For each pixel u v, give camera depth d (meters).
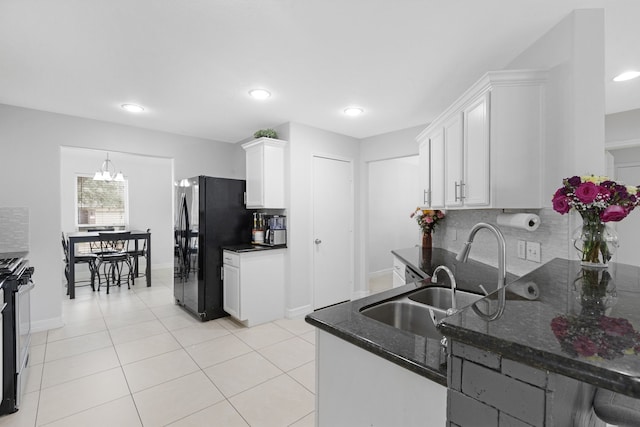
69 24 1.68
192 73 2.29
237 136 4.19
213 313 3.47
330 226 3.96
